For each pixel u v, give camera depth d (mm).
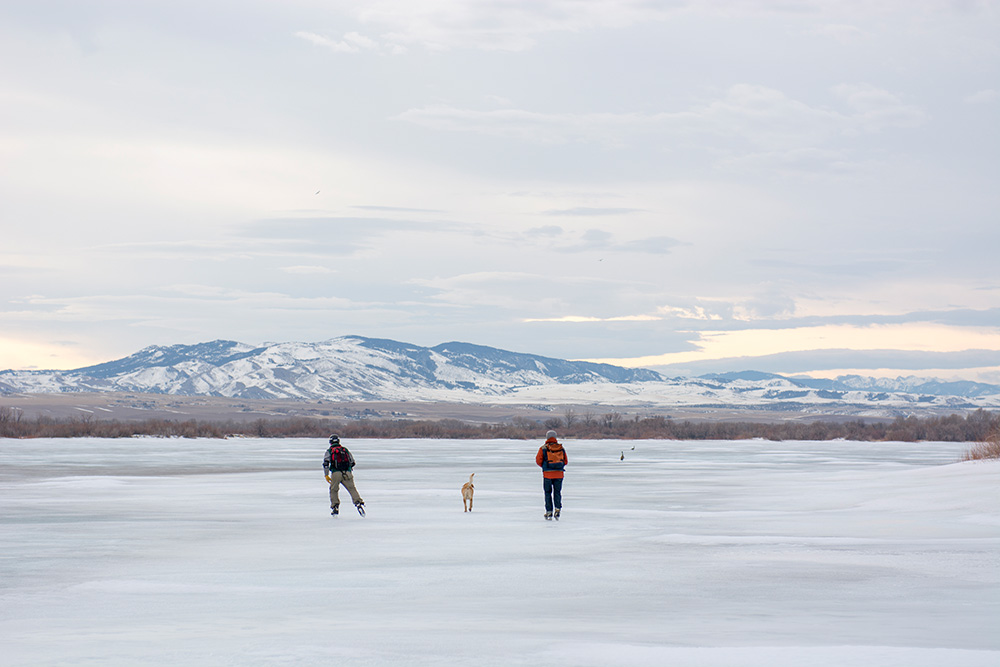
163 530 22016
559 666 8328
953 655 8570
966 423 156625
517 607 11953
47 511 27297
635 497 33062
